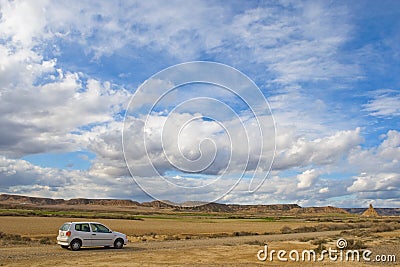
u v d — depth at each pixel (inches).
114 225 2378.2
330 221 4074.8
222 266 689.0
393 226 2234.3
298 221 4028.1
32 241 1243.8
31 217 3132.4
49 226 2080.5
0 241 1178.6
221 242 1290.6
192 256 834.2
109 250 955.3
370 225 2704.2
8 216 3129.9
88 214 3949.3
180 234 1790.1
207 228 2317.9
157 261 747.4
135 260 757.9
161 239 1464.1
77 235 945.5
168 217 3836.1
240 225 2839.6
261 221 3759.8
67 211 4690.0
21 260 748.0
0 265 680.4
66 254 854.5
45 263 705.6
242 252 917.2
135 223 2674.7
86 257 797.2
